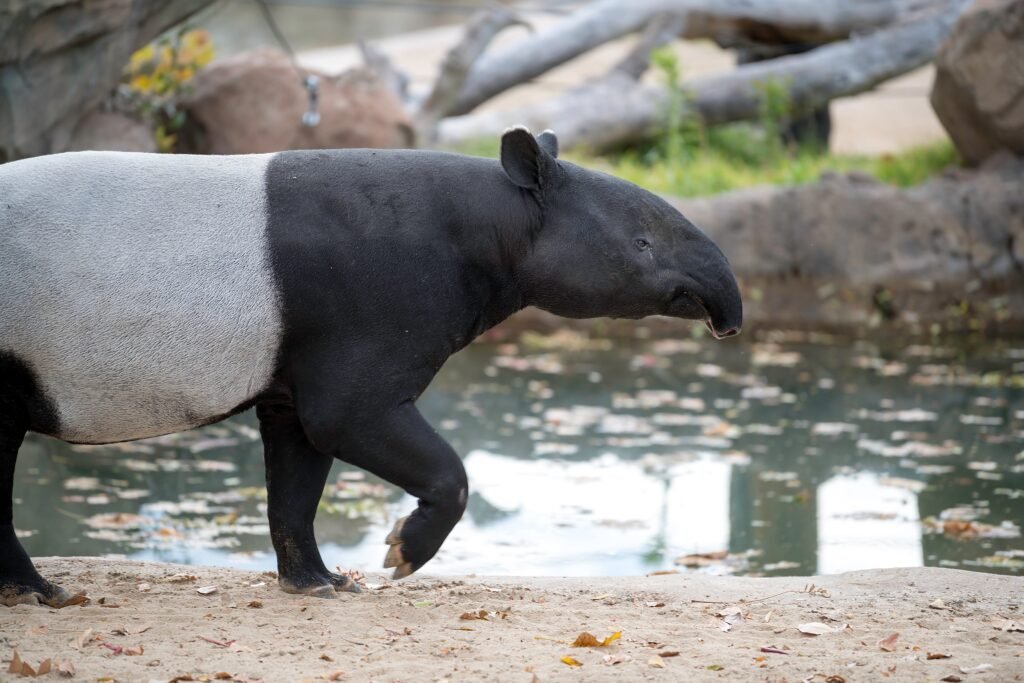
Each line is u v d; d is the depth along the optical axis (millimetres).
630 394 24297
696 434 21391
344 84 27922
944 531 16328
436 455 10234
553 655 9414
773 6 39188
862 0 39781
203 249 9867
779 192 30094
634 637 9961
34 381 9836
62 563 12148
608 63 55531
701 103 38125
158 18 22141
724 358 27531
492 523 16688
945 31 38969
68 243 9719
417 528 10242
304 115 26172
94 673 8680
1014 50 29453
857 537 16141
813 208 29906
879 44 38812
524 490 18219
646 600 11344
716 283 10820
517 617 10586
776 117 38375
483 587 11727
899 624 10539
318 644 9602
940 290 29781
